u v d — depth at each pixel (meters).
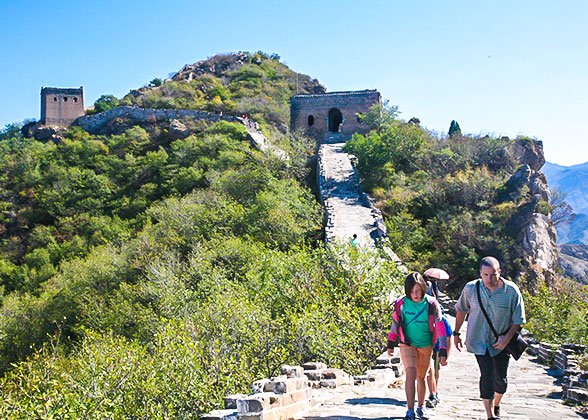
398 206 38.53
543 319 18.91
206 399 11.65
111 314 25.00
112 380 12.85
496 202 39.38
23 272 43.88
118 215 50.16
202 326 15.15
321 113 63.47
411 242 34.22
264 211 33.22
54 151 63.78
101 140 65.62
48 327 28.31
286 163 46.12
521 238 35.59
